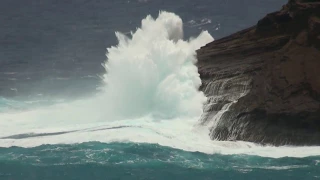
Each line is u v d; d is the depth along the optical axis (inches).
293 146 5068.9
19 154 4928.6
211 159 4798.2
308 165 4670.3
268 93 5285.4
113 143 5103.3
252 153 4928.6
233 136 5280.5
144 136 5221.5
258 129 5206.7
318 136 5064.0
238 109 5364.2
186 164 4704.7
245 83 5521.7
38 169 4643.2
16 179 4490.7
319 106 5103.3
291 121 5123.0
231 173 4539.9
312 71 5211.6
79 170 4621.1
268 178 4448.8
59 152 4953.3
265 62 5531.5
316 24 5315.0
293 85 5226.4
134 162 4741.6
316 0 5536.4
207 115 5561.0
